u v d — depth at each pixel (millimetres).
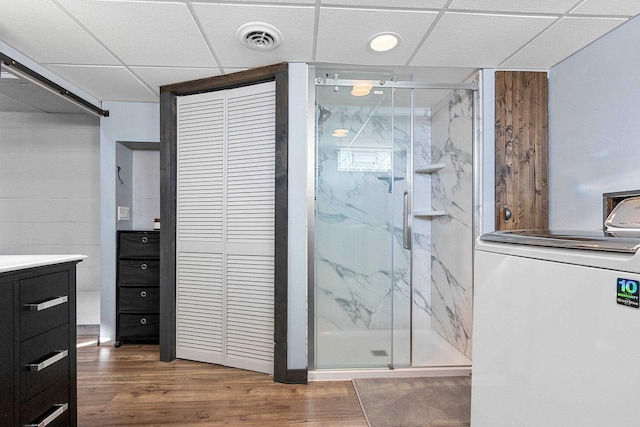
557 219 2184
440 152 2992
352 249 2314
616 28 1759
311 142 2209
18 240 3193
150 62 2160
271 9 1604
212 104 2477
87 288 3211
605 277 668
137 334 2805
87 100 2717
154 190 3236
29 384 1238
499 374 974
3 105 2928
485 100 2271
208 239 2486
